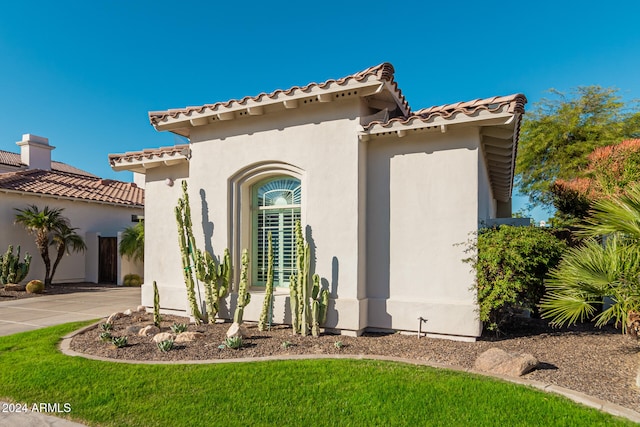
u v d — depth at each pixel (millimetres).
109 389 5973
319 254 9453
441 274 8852
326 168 9477
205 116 10523
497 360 6590
